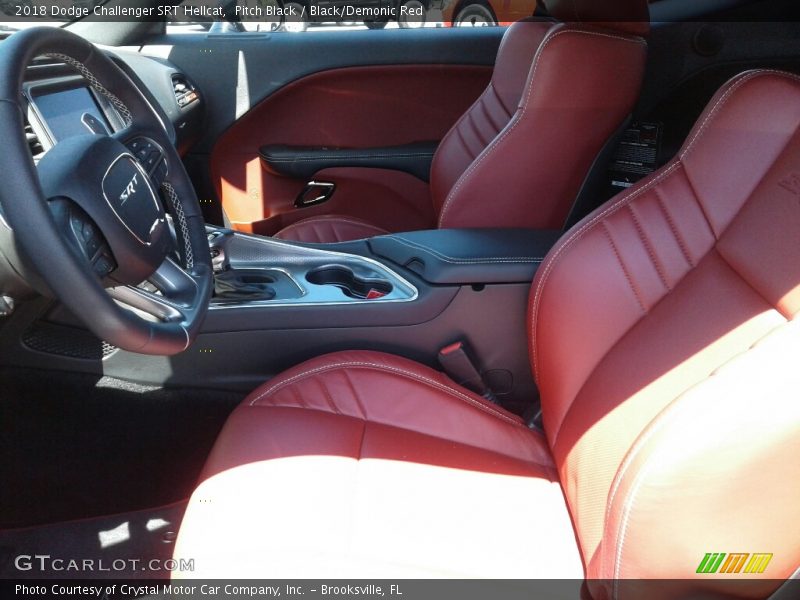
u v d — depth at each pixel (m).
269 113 2.22
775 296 0.91
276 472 1.07
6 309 1.04
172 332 0.98
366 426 1.19
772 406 0.74
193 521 1.00
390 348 1.41
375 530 0.98
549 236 1.53
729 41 1.76
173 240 1.14
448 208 1.70
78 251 0.87
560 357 1.15
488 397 1.40
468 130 1.90
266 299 1.39
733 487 0.75
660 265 1.07
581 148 1.62
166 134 1.17
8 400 1.33
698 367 0.94
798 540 0.76
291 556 0.93
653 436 0.82
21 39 0.88
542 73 1.55
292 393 1.24
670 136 1.87
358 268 1.50
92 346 1.33
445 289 1.36
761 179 1.00
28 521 1.43
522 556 0.97
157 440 1.43
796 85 1.00
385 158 2.24
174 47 2.15
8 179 0.81
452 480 1.09
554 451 1.16
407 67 2.16
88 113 1.15
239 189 2.31
